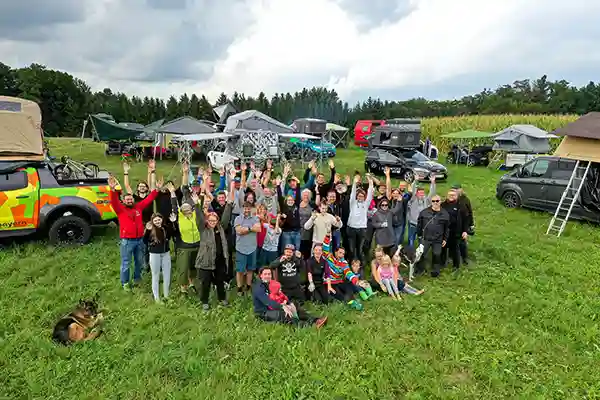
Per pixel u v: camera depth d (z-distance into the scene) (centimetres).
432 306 618
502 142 2314
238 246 623
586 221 1106
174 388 418
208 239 574
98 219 815
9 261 716
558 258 839
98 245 811
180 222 617
